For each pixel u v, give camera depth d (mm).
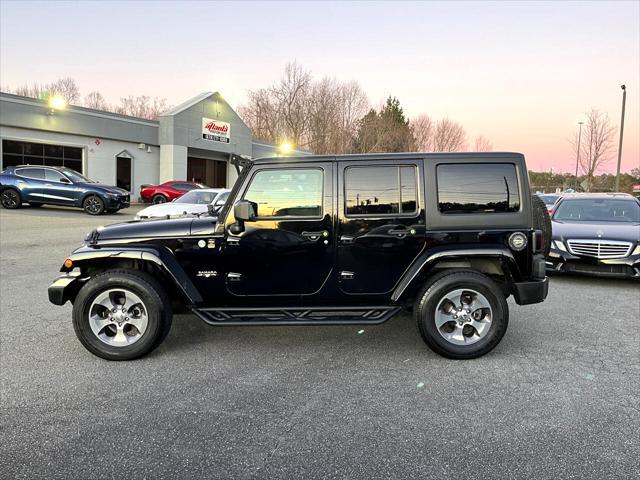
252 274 4293
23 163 21891
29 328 5117
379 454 2727
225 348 4531
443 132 67812
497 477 2504
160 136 27359
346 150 51156
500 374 3891
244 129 32219
